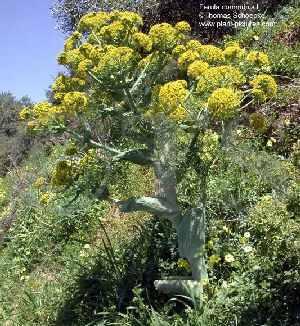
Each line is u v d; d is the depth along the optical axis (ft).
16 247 15.62
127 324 9.79
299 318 8.33
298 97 13.70
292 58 15.38
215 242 10.43
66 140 21.01
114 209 14.74
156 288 9.84
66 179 9.62
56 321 11.43
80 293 11.53
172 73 11.73
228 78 8.39
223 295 9.00
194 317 8.95
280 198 9.30
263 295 8.66
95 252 13.07
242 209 11.03
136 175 13.23
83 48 9.23
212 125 9.68
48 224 15.08
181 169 9.20
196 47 9.48
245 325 8.55
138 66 9.87
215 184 11.27
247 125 13.03
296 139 12.88
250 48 17.56
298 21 17.25
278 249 8.29
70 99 9.00
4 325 12.75
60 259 14.15
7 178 24.56
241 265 9.93
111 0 23.22
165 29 9.25
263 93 8.59
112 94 9.37
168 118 8.66
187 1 21.83
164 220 11.69
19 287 13.87
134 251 11.50
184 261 9.83
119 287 10.90
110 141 10.20
